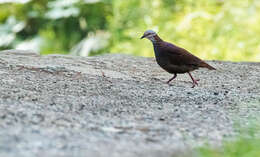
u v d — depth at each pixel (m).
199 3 24.94
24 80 11.64
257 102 10.85
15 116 8.31
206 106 10.34
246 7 24.38
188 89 12.07
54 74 12.59
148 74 13.90
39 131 7.60
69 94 10.70
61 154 6.62
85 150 6.88
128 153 6.94
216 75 14.24
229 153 7.43
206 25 23.95
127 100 10.56
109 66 14.63
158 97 11.01
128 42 24.62
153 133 8.12
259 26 23.55
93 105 9.90
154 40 12.66
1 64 13.25
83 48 25.20
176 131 8.32
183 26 24.05
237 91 12.10
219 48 23.11
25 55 15.27
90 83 11.92
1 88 10.62
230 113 9.81
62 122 8.30
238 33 23.42
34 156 6.46
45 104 9.62
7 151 6.57
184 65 12.48
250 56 22.81
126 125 8.48
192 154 7.16
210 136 8.20
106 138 7.61
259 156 7.37
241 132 8.48
